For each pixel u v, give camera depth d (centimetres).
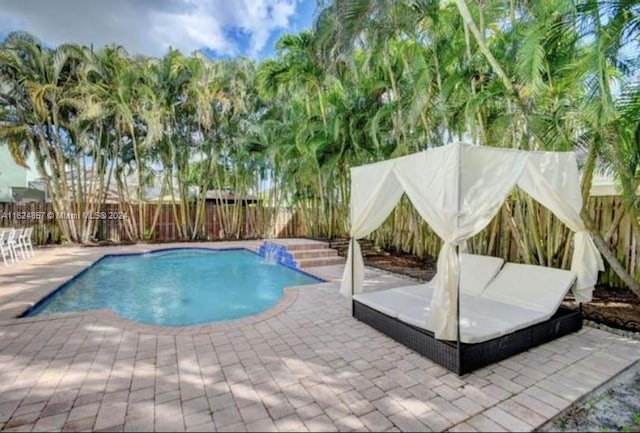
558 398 261
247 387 275
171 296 668
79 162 1226
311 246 979
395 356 333
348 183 1179
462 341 300
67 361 320
